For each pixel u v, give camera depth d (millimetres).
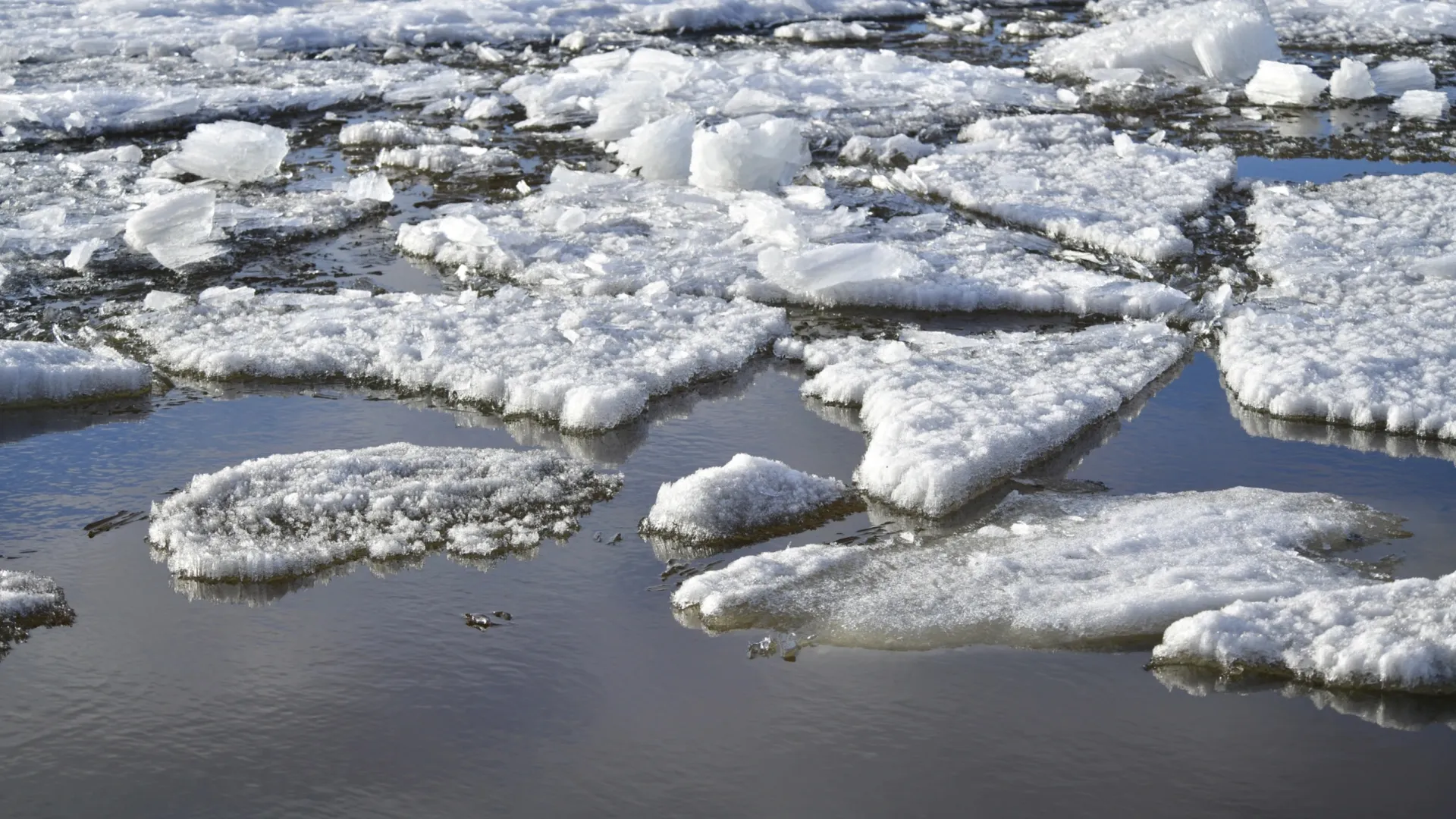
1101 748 4395
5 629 5016
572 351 7145
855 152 10859
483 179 10398
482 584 5285
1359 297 7816
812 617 5023
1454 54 14062
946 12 16469
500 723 4539
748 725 4512
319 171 10570
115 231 9016
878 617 5004
